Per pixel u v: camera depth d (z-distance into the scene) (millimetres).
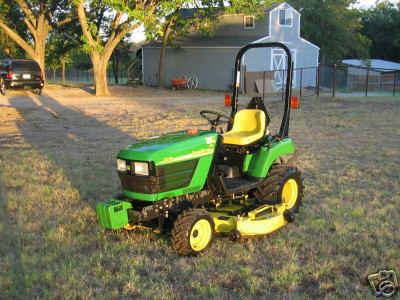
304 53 38656
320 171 9555
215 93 31516
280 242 5875
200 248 5574
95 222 6605
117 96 27812
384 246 5727
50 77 56875
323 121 17031
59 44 39156
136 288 4742
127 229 6090
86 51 27469
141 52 39188
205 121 16734
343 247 5711
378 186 8430
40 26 31484
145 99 26000
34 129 14961
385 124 16297
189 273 5117
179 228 5348
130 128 15133
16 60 25641
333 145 12469
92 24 26734
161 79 35000
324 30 45094
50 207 7266
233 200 6598
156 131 14484
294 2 45438
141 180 5352
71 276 4938
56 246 5754
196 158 5652
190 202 5719
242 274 5031
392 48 58750
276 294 4672
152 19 25359
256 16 32062
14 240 5938
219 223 5797
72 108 20688
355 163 10195
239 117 6828
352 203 7434
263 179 6371
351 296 4621
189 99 26391
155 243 5840
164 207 5488
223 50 33844
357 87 40750
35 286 4809
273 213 6230
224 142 6332
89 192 8023
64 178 8875
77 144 12422
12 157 10656
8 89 25344
